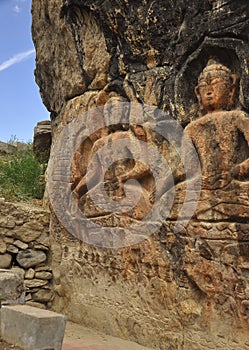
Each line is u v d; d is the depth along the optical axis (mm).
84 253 5316
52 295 5914
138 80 4508
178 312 4012
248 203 3486
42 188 7086
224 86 3758
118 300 4742
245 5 3609
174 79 4156
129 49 4598
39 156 8398
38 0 6590
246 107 3625
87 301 5203
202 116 3900
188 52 4027
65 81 5797
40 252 5992
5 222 5910
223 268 3621
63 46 5797
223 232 3631
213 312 3707
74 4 5215
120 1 4570
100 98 5043
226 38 3721
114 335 4746
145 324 4363
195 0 3928
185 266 3928
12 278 3895
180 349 3963
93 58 5184
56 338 3375
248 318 3430
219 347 3629
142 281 4418
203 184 3775
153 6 4293
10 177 7449
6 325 3576
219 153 3701
